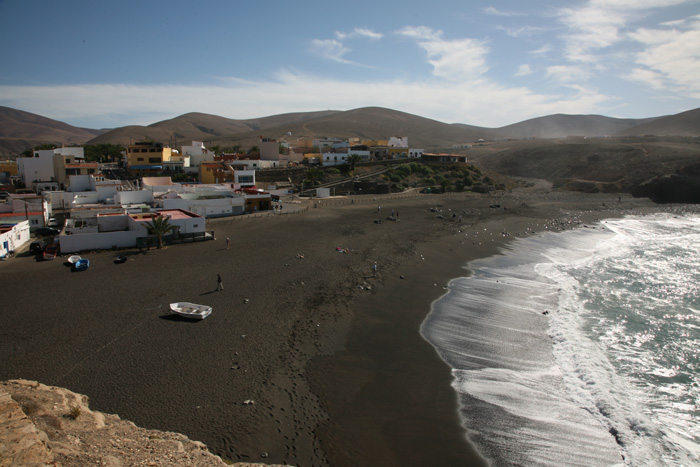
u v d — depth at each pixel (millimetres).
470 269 47969
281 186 109625
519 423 21531
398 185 118062
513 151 193625
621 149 157625
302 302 35719
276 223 69250
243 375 24531
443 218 78875
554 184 145250
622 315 35812
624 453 19688
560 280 45062
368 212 82875
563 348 29562
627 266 51000
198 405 21562
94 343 27672
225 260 47094
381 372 25750
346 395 23266
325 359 26891
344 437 19984
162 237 53875
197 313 31766
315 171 116625
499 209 92688
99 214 57125
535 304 37812
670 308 37562
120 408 20984
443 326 32469
